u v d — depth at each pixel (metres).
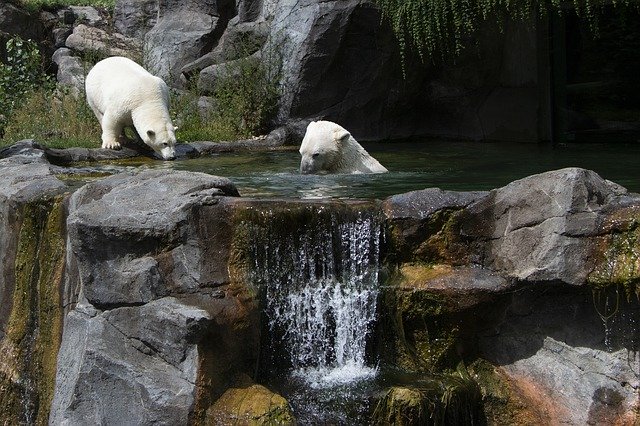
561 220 5.36
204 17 15.99
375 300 5.84
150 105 11.37
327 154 9.08
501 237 5.68
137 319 5.48
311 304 5.89
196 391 5.23
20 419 6.34
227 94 14.14
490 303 5.63
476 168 9.74
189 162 10.77
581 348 5.51
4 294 6.77
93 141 12.32
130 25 17.86
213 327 5.33
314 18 13.70
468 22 12.75
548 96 14.09
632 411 5.27
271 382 5.67
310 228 5.88
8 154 10.06
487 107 14.48
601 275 5.25
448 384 5.52
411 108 14.73
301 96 13.91
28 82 14.55
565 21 13.95
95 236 5.60
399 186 8.12
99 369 5.39
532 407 5.57
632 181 8.34
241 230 5.77
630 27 13.60
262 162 10.71
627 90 13.80
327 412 5.32
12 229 6.79
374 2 13.76
